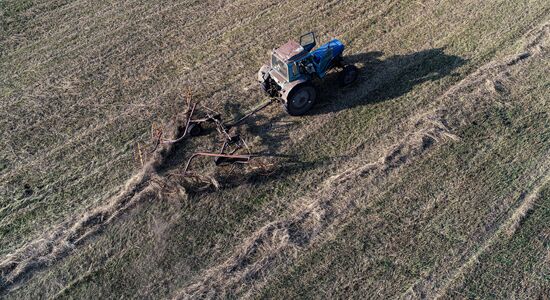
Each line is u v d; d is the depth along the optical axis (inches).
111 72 674.2
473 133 550.0
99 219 484.7
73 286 438.6
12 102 631.2
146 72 671.8
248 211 490.6
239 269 440.1
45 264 452.4
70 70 680.4
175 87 644.1
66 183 527.8
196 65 678.5
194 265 448.8
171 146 550.0
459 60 652.1
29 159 555.8
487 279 420.8
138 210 494.6
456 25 712.4
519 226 456.4
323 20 745.6
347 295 418.3
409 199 488.4
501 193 487.2
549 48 655.8
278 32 727.1
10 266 447.2
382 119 578.9
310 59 564.7
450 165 517.3
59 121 603.2
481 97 590.9
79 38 740.0
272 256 446.9
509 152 525.7
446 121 566.3
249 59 682.8
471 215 469.7
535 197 477.7
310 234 464.4
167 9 797.2
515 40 677.3
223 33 735.1
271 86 592.4
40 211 500.1
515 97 589.3
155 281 438.9
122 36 740.7
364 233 462.3
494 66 631.2
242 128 577.0
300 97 565.6
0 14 786.2
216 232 474.3
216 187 507.8
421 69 644.1
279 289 425.7
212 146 561.3
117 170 539.5
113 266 451.8
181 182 508.4
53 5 812.0
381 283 424.5
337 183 505.7
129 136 579.2
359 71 648.4
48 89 649.6
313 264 441.4
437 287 418.0
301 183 514.6
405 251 446.0
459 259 436.8
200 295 421.1
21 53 713.6
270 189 510.3
